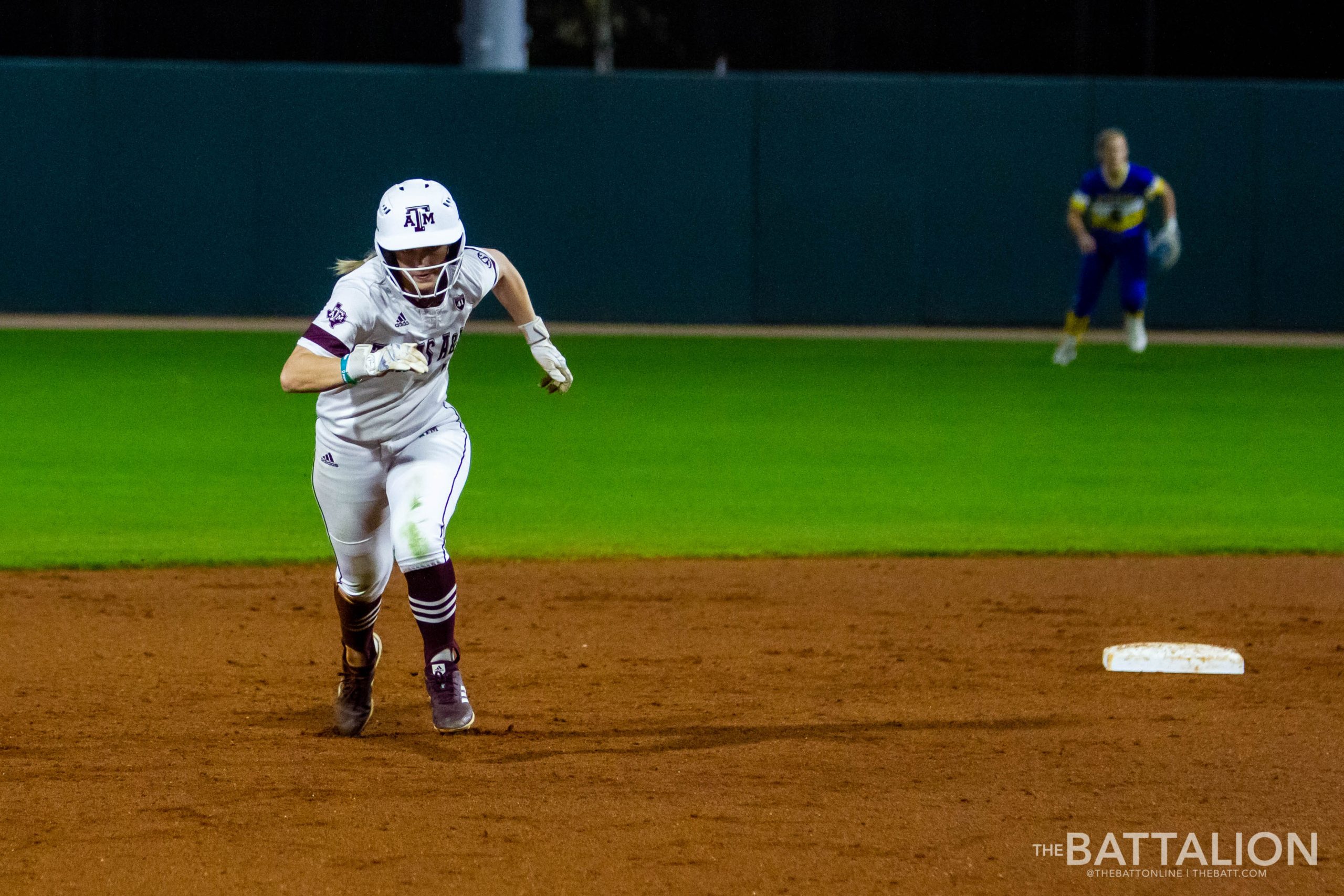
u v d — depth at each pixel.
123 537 35.31
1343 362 72.19
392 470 20.08
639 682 24.08
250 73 82.75
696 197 84.31
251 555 33.59
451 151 83.62
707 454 47.62
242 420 52.50
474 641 26.88
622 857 15.99
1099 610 29.39
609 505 39.91
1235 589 31.28
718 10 103.12
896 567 33.19
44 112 82.62
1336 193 84.06
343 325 18.88
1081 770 19.28
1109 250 67.25
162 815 17.23
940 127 84.00
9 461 44.72
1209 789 18.55
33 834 16.59
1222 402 59.28
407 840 16.47
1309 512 39.59
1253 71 96.19
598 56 105.44
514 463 45.78
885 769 19.27
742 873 15.60
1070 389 62.41
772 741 20.62
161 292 84.06
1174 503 40.69
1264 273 84.50
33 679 23.97
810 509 39.56
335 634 27.36
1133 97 83.62
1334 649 26.48
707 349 75.06
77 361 66.81
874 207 84.50
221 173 83.44
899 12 100.19
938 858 16.08
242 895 14.98
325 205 83.75
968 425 53.38
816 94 83.69
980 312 85.12
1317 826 17.22
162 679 24.11
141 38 101.31
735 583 31.62
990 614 29.14
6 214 83.12
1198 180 83.94
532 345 21.44
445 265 18.80
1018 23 98.94
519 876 15.48
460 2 102.19
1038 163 84.12
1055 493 42.03
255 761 19.50
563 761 19.56
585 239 84.44
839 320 85.12
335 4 101.81
